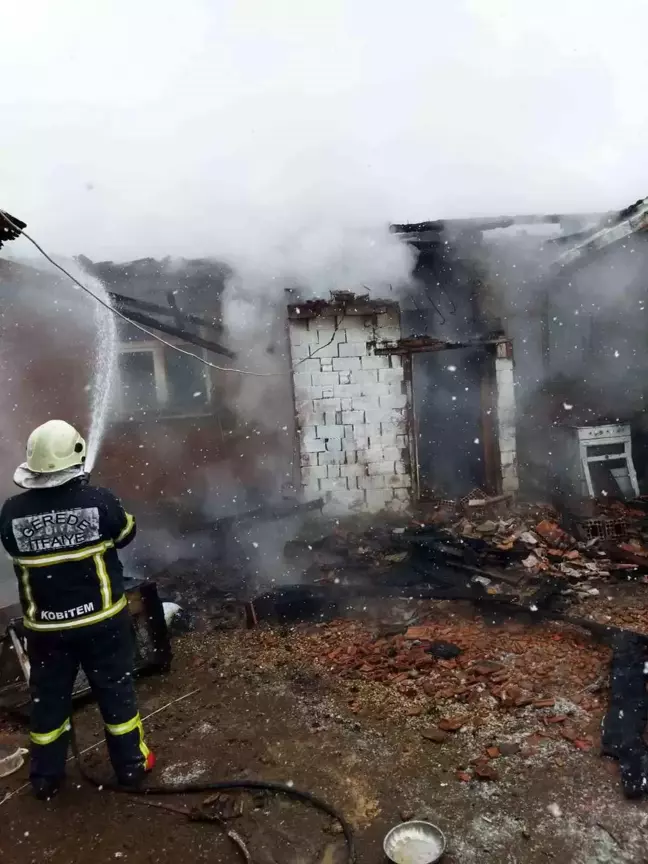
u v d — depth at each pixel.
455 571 5.86
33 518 2.95
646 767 2.93
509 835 2.64
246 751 3.39
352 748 3.35
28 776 3.26
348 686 4.01
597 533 6.52
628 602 5.15
